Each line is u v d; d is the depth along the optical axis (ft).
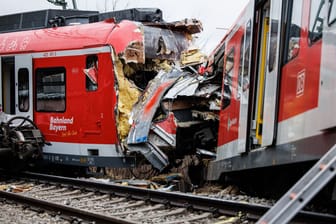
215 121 38.68
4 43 44.50
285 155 20.30
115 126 37.81
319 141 16.72
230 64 32.53
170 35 42.78
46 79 41.39
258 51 26.08
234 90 30.53
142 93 38.99
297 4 19.89
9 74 44.01
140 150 37.11
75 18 44.68
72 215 25.95
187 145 39.04
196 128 39.01
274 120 21.57
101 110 38.40
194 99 38.78
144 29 40.57
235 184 34.12
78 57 39.58
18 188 35.63
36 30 44.19
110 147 38.17
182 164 39.75
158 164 37.27
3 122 40.29
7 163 42.57
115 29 38.75
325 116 16.11
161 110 37.60
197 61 42.73
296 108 19.11
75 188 34.78
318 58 17.02
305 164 20.84
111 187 32.55
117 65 38.22
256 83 26.13
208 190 36.94
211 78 38.40
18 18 48.44
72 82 39.86
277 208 10.80
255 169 26.96
